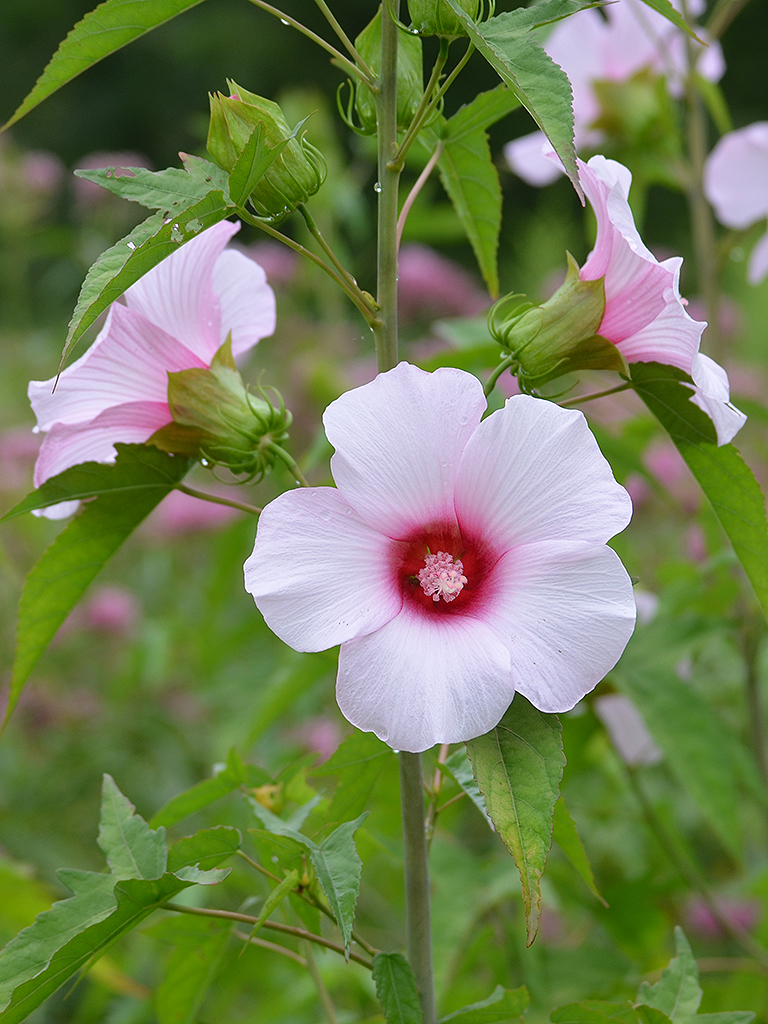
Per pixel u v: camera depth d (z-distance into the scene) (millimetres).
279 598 600
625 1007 669
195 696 1539
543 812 583
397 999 644
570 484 611
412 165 1418
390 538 628
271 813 737
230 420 691
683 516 1081
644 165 1112
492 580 629
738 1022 688
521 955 959
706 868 1403
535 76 603
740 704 1347
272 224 655
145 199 624
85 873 660
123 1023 1051
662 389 685
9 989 633
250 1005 1267
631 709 1013
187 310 708
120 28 653
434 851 937
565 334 668
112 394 708
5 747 1622
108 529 720
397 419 618
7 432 2266
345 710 596
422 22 631
